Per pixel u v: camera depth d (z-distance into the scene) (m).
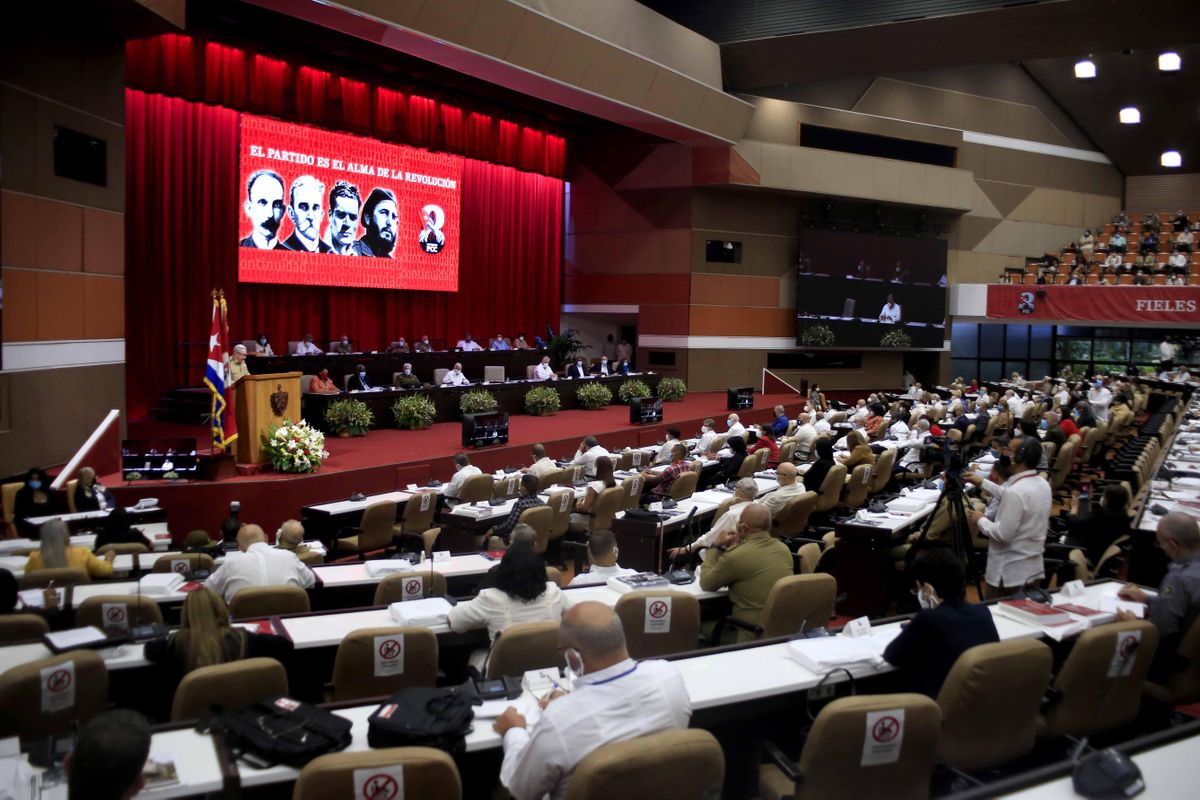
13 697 3.79
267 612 5.69
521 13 17.20
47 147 11.66
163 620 5.84
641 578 5.96
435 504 11.01
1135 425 22.45
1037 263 32.47
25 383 11.26
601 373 24.28
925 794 3.64
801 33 21.66
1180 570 5.12
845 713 3.43
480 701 3.94
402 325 23.50
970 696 3.90
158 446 11.48
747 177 25.94
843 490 11.51
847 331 28.31
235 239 19.45
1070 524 8.17
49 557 6.58
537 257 27.16
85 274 12.55
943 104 30.33
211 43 18.20
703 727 4.09
